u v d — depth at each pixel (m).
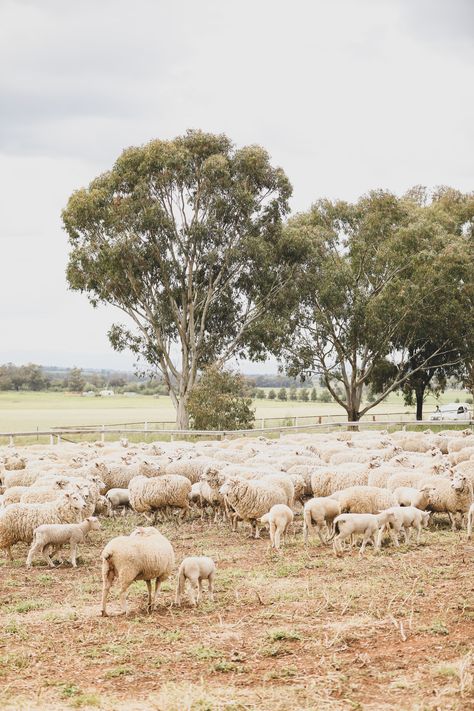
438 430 47.66
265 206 48.00
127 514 20.00
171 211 47.03
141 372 51.16
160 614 10.73
